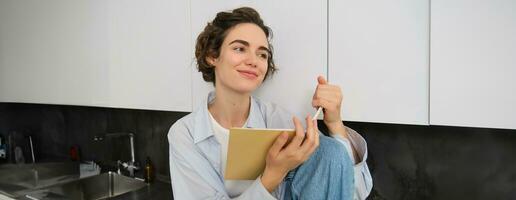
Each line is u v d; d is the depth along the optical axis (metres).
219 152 0.96
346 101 0.86
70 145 2.23
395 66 0.79
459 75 0.71
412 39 0.76
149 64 1.28
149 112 1.81
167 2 1.20
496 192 1.00
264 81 1.01
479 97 0.69
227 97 0.93
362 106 0.84
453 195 1.07
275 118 0.96
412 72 0.77
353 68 0.84
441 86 0.73
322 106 0.81
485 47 0.67
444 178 1.08
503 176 0.99
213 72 0.99
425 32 0.74
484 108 0.68
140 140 1.87
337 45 0.86
